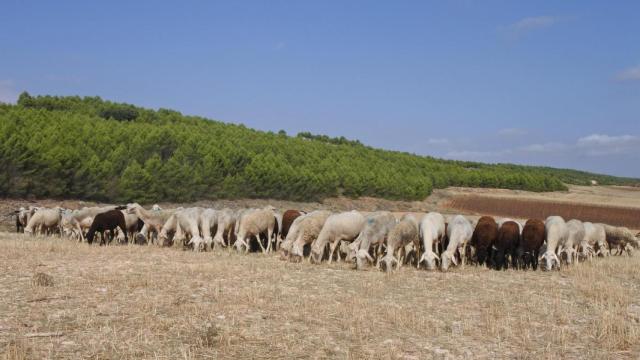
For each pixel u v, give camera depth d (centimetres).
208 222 2241
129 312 1137
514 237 2020
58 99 10719
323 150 9062
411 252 2017
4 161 3975
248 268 1705
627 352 991
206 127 8856
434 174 9325
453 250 1839
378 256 1906
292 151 7688
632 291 1540
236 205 5591
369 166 8419
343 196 7250
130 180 4653
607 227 2714
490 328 1112
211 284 1430
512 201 8175
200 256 1975
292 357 923
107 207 2761
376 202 7344
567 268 1958
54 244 2161
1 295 1247
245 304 1237
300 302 1275
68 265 1662
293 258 1911
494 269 1955
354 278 1608
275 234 2362
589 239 2442
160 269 1620
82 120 5869
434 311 1250
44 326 1031
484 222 2047
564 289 1542
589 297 1444
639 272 1902
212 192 5522
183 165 5281
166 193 5031
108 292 1300
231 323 1088
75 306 1174
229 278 1520
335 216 1942
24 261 1708
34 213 2884
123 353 905
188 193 5209
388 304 1292
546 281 1667
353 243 1970
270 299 1299
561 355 972
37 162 4144
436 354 958
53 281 1377
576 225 2217
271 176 6100
